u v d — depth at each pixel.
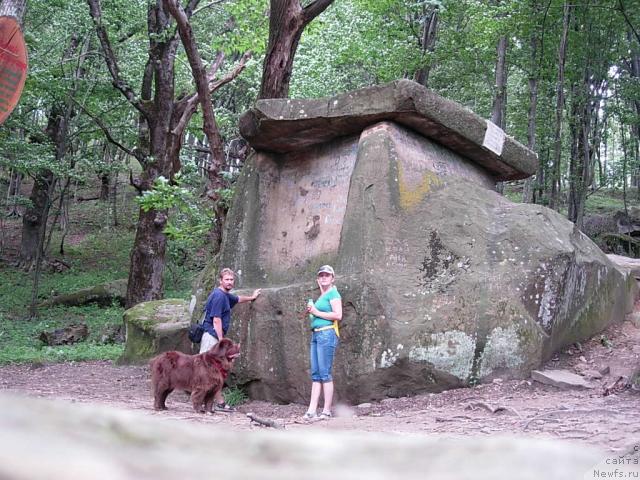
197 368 7.35
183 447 1.10
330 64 21.80
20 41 8.88
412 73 20.25
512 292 8.33
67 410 1.12
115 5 20.66
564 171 31.17
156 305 14.20
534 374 8.02
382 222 8.60
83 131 23.23
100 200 40.09
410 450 1.38
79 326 18.44
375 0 17.78
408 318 8.11
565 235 9.23
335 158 9.97
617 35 21.91
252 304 9.30
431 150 9.52
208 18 25.98
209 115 12.91
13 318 21.48
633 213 27.34
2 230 32.00
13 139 22.31
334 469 1.09
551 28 20.50
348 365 8.12
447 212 8.88
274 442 1.29
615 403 6.49
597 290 9.73
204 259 29.25
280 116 9.64
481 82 27.72
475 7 17.61
